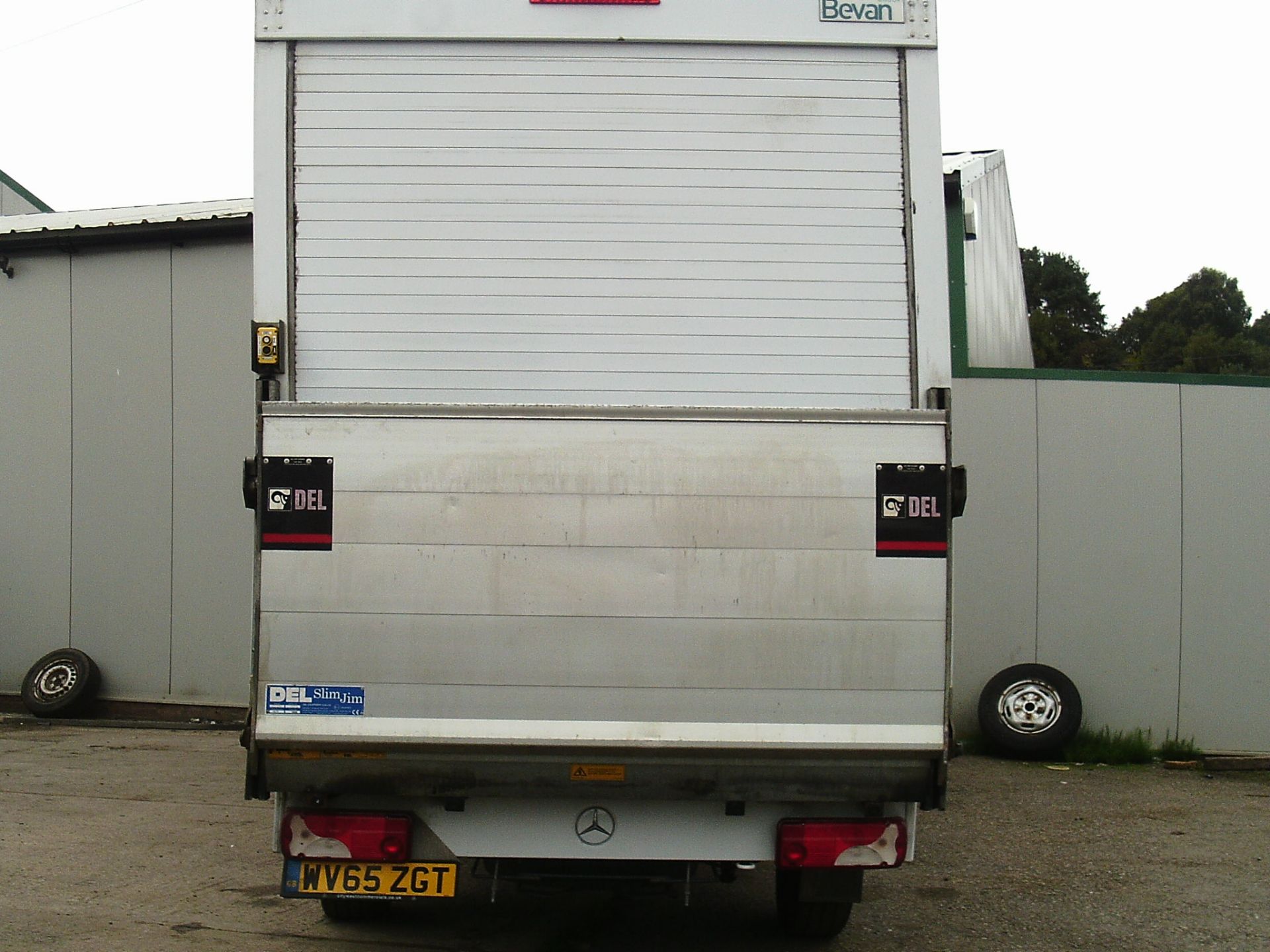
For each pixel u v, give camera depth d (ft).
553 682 14.62
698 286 15.78
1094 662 36.19
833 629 14.73
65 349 43.62
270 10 15.72
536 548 14.62
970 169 45.55
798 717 14.73
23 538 43.83
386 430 14.64
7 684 43.83
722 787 14.92
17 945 17.79
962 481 15.46
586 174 15.80
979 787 31.01
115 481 43.01
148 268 42.83
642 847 15.49
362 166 15.71
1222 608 36.09
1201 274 213.87
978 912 20.30
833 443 14.79
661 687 14.67
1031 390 36.52
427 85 15.79
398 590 14.56
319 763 14.82
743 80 15.90
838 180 15.88
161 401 42.63
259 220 15.62
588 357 15.69
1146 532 36.32
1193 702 35.99
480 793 14.90
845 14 15.93
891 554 14.78
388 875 15.42
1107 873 22.85
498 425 14.65
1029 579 36.32
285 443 14.62
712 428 14.74
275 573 14.57
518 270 15.72
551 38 15.78
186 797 28.89
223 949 17.76
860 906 20.61
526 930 19.07
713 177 15.84
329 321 15.61
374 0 15.78
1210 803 29.19
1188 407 36.37
